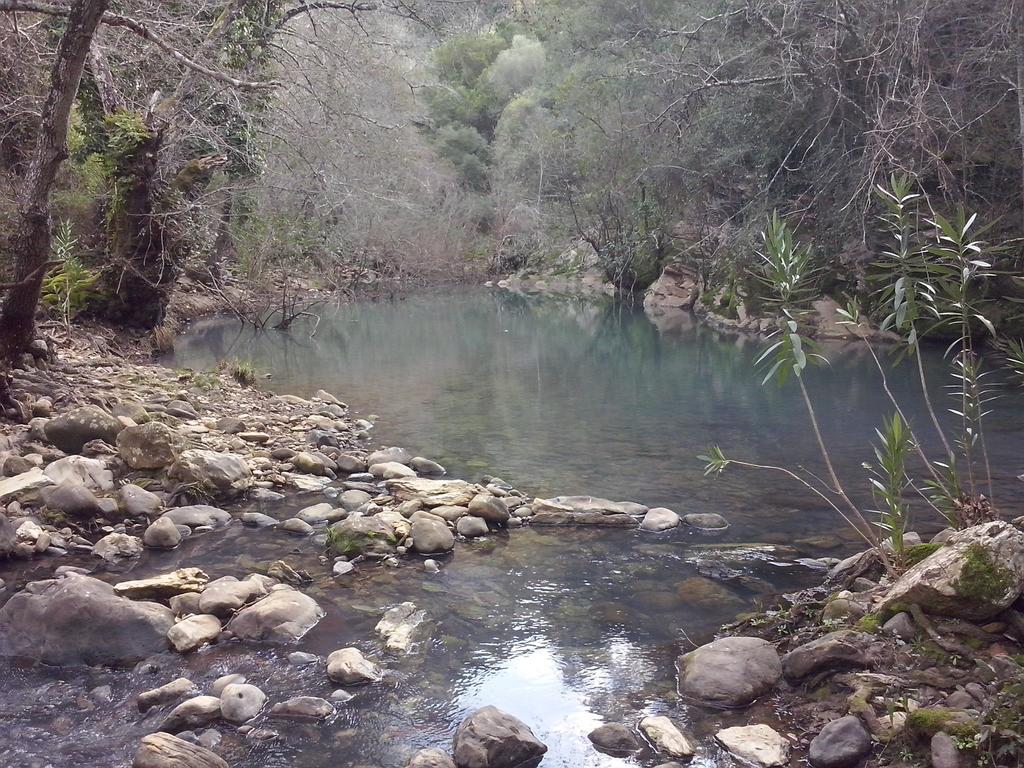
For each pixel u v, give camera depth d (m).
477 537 5.92
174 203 12.67
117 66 12.57
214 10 13.00
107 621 4.18
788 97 17.22
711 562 5.36
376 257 27.88
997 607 3.75
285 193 17.89
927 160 14.37
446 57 44.69
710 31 19.31
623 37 24.97
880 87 15.52
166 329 14.25
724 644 4.00
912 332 4.53
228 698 3.67
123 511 5.98
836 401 10.86
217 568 5.26
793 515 6.30
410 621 4.52
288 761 3.35
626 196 25.53
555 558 5.50
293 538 5.82
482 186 39.62
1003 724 3.11
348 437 8.73
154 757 3.21
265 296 20.53
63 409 7.73
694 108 20.09
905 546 4.89
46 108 7.02
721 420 9.80
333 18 16.41
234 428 8.23
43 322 11.72
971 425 4.73
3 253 11.02
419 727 3.59
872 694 3.56
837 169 16.23
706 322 20.11
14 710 3.68
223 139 13.75
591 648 4.29
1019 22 13.41
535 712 3.71
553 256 33.03
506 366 14.05
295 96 15.70
